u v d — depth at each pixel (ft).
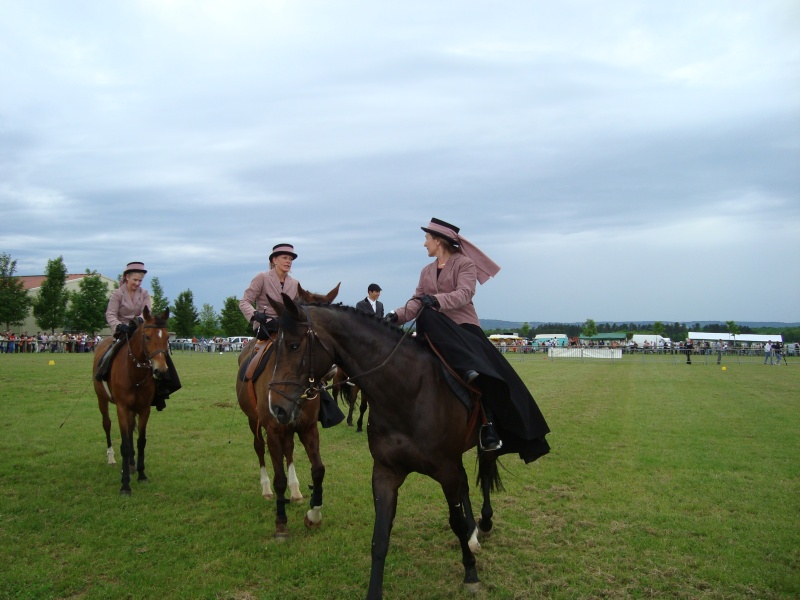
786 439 34.55
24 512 20.42
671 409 47.50
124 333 24.70
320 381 14.69
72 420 38.37
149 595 14.51
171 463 27.91
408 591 14.87
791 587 14.94
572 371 94.89
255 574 15.80
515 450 16.85
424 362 14.21
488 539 18.44
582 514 20.76
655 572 15.85
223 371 79.77
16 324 168.25
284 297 13.66
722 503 22.07
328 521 20.08
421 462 13.83
